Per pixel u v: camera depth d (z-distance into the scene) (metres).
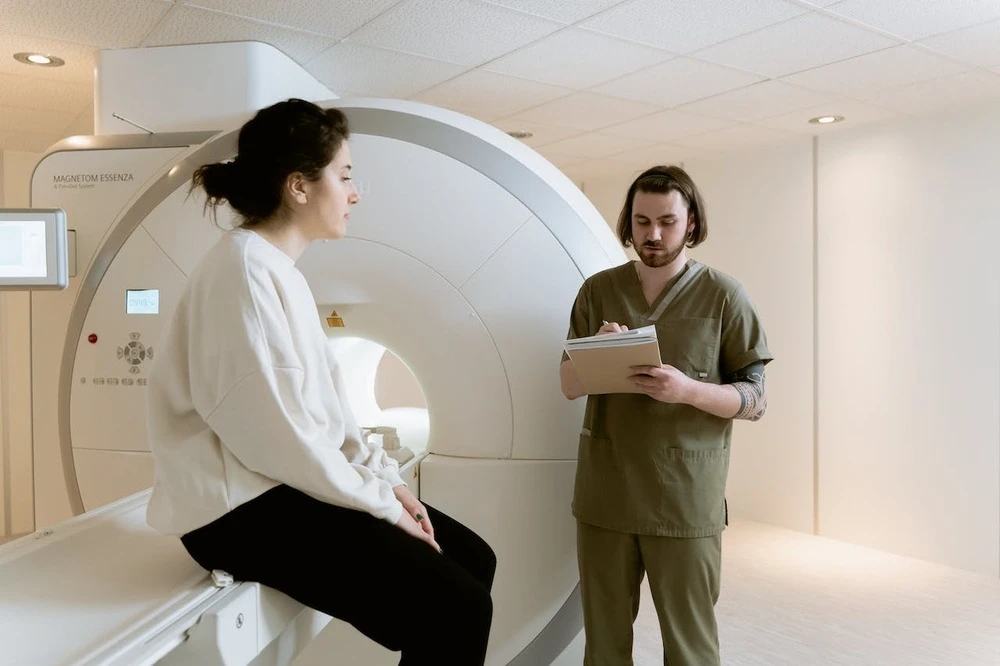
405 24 2.34
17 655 0.75
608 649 1.63
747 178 4.11
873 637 2.49
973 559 3.21
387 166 1.87
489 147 1.88
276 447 0.89
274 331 0.91
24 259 1.96
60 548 1.09
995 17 2.30
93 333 2.16
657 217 1.56
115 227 2.18
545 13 2.26
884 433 3.51
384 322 1.87
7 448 4.02
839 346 3.68
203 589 0.91
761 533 3.81
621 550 1.61
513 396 1.84
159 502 0.99
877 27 2.38
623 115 3.45
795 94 3.10
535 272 1.84
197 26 2.32
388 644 0.96
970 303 3.21
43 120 3.52
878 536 3.53
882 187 3.51
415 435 2.25
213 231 2.09
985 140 3.15
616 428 1.61
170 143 2.28
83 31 2.35
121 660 0.72
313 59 2.67
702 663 1.57
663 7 2.22
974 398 3.20
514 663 1.85
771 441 3.98
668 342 1.60
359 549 0.93
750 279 4.09
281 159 1.01
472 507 1.84
